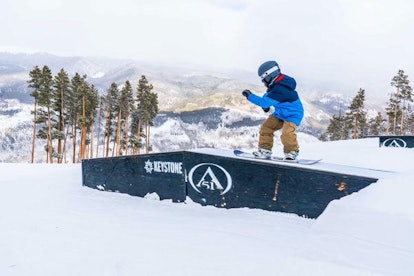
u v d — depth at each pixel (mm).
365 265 2410
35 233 3775
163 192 5746
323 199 4449
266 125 5422
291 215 4629
